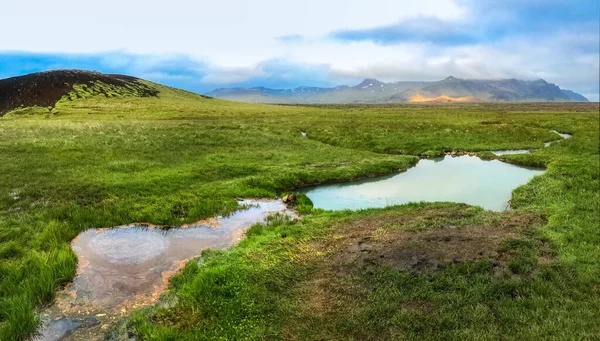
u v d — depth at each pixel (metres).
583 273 12.13
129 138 40.03
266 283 12.36
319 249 15.01
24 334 10.07
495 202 23.73
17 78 125.62
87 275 13.34
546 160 35.12
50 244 15.21
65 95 119.62
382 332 9.80
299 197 23.45
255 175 28.92
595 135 49.00
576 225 16.53
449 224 17.61
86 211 19.11
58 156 30.58
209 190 23.98
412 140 47.19
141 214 19.23
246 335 9.91
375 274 12.62
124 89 140.25
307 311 10.74
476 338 9.33
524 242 14.71
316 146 42.62
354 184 28.86
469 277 12.25
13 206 19.56
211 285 12.22
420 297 11.23
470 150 43.38
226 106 133.88
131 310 11.35
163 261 14.59
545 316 10.09
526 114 91.69
